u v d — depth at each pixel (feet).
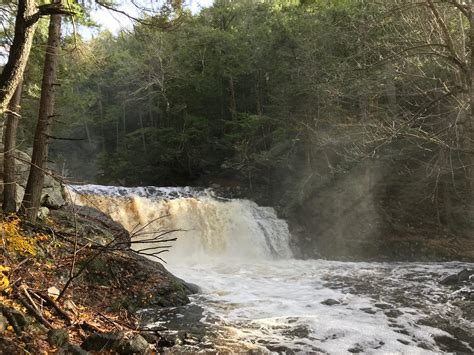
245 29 87.81
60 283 24.23
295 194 65.77
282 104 69.36
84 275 27.04
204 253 57.77
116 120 126.52
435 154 59.82
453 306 30.45
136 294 28.94
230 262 53.01
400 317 27.76
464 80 44.09
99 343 18.11
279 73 72.74
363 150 56.90
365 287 37.35
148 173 98.63
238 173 81.97
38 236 26.45
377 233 62.95
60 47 31.04
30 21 16.80
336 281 40.40
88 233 32.37
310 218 64.80
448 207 65.82
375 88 54.24
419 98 60.29
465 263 54.24
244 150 74.59
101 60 37.11
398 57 43.75
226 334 23.81
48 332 16.97
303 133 66.13
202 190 73.82
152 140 100.83
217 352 20.90
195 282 38.86
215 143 87.40
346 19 63.36
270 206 69.31
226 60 84.64
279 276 43.29
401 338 24.02
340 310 29.40
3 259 21.13
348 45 55.72
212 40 86.63
